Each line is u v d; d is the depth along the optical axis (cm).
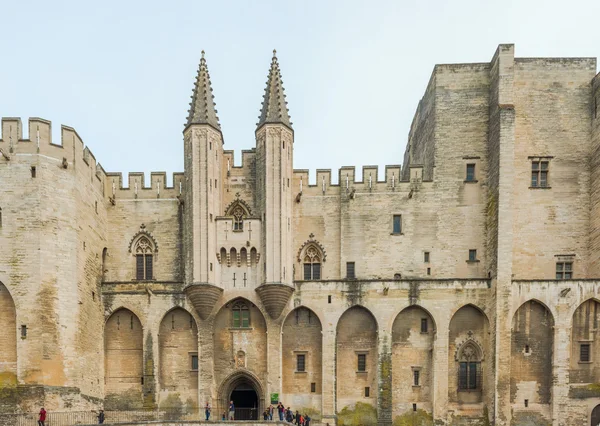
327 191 5534
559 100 5500
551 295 4969
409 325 5197
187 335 5200
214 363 5159
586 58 5512
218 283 5166
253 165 5566
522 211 5422
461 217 5422
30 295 4491
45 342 4447
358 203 5503
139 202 5512
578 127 5472
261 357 5172
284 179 5234
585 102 5488
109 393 5119
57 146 4734
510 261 4988
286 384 5178
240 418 5231
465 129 5509
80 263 4800
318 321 5225
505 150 5106
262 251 5181
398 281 5128
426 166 5875
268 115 5269
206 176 5175
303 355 5203
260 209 5262
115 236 5472
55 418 4350
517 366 5019
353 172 5538
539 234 5397
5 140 4653
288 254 5191
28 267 4525
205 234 5112
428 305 5103
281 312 5128
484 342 5138
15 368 4462
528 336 5034
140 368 5150
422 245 5422
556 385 4891
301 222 5506
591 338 5000
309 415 5116
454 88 5562
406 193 5491
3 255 4538
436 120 5553
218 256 5197
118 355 5172
